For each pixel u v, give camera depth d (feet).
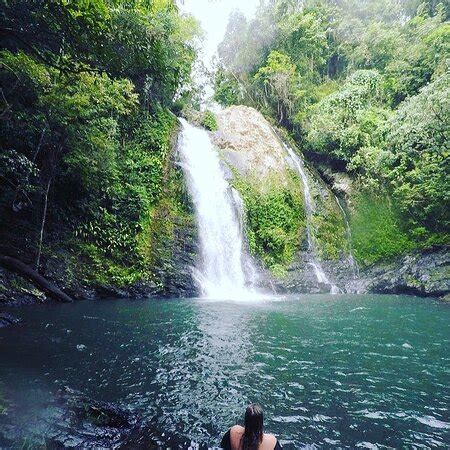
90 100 50.85
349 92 97.04
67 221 55.01
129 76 28.68
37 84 41.86
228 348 28.71
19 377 20.34
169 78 28.84
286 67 115.14
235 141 93.61
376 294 67.67
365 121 89.61
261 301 54.95
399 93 103.24
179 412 17.71
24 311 38.32
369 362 25.89
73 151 51.01
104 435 15.07
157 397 19.33
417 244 75.31
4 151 44.50
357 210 88.63
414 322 39.65
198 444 14.90
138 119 74.43
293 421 17.19
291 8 131.03
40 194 52.26
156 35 26.50
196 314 41.75
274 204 81.41
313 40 126.11
